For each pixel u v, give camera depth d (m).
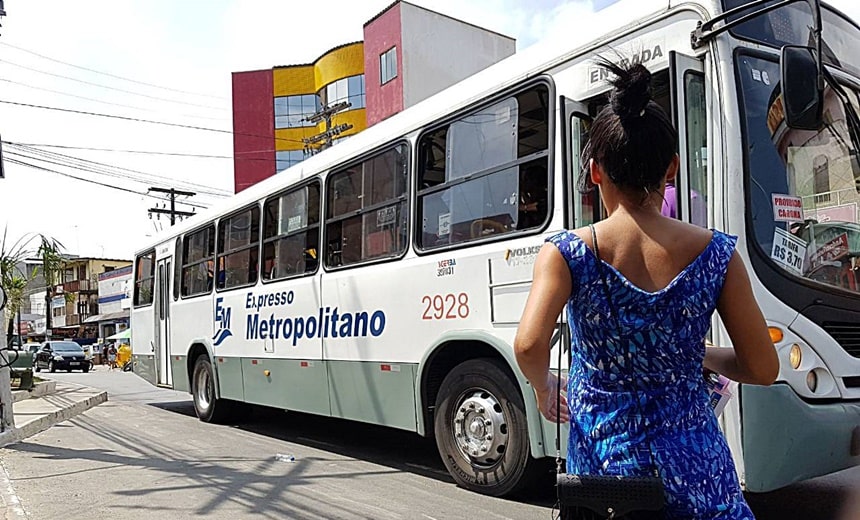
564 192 4.65
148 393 16.81
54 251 19.53
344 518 4.98
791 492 5.46
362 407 6.62
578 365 2.01
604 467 1.91
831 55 4.62
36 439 8.80
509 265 5.05
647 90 1.97
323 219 7.40
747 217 3.89
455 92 5.81
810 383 3.88
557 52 4.88
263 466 6.90
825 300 4.04
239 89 41.00
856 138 4.66
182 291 11.12
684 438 1.88
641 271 1.90
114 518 5.07
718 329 3.85
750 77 4.09
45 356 34.50
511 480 5.14
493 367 5.23
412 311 5.99
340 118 36.81
